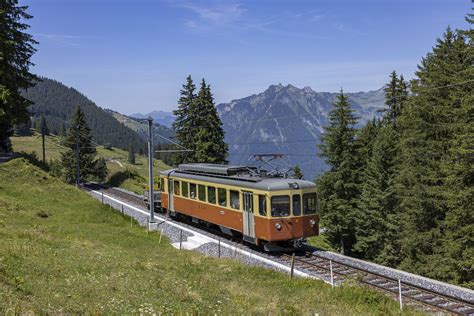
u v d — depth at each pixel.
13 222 27.33
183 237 30.64
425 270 30.69
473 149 25.67
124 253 21.75
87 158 79.56
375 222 40.06
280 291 16.66
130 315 10.96
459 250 27.67
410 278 19.75
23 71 47.88
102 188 63.75
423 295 17.20
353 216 42.12
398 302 15.96
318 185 43.94
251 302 14.11
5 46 44.69
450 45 34.22
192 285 15.59
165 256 22.86
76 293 12.66
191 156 57.41
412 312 14.62
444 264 29.42
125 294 13.12
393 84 47.28
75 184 72.69
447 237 29.66
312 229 24.89
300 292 16.77
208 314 11.69
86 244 22.64
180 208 34.75
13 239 20.17
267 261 23.16
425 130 33.06
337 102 44.12
